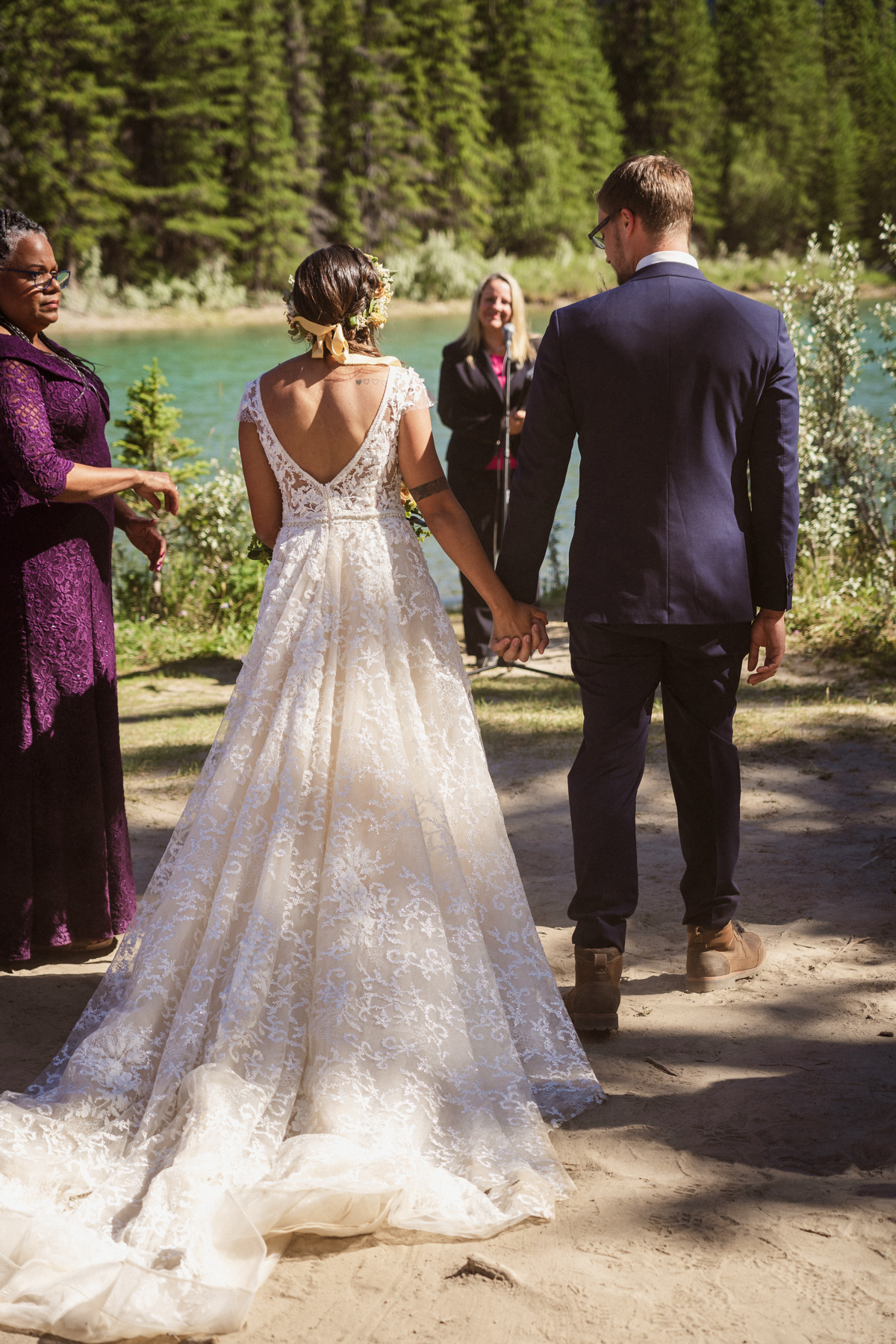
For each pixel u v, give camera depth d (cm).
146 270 5028
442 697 265
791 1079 247
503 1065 241
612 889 274
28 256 315
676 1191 210
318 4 5784
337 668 255
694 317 262
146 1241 195
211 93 5306
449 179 6100
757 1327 174
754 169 7388
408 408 262
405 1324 179
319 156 5806
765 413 268
